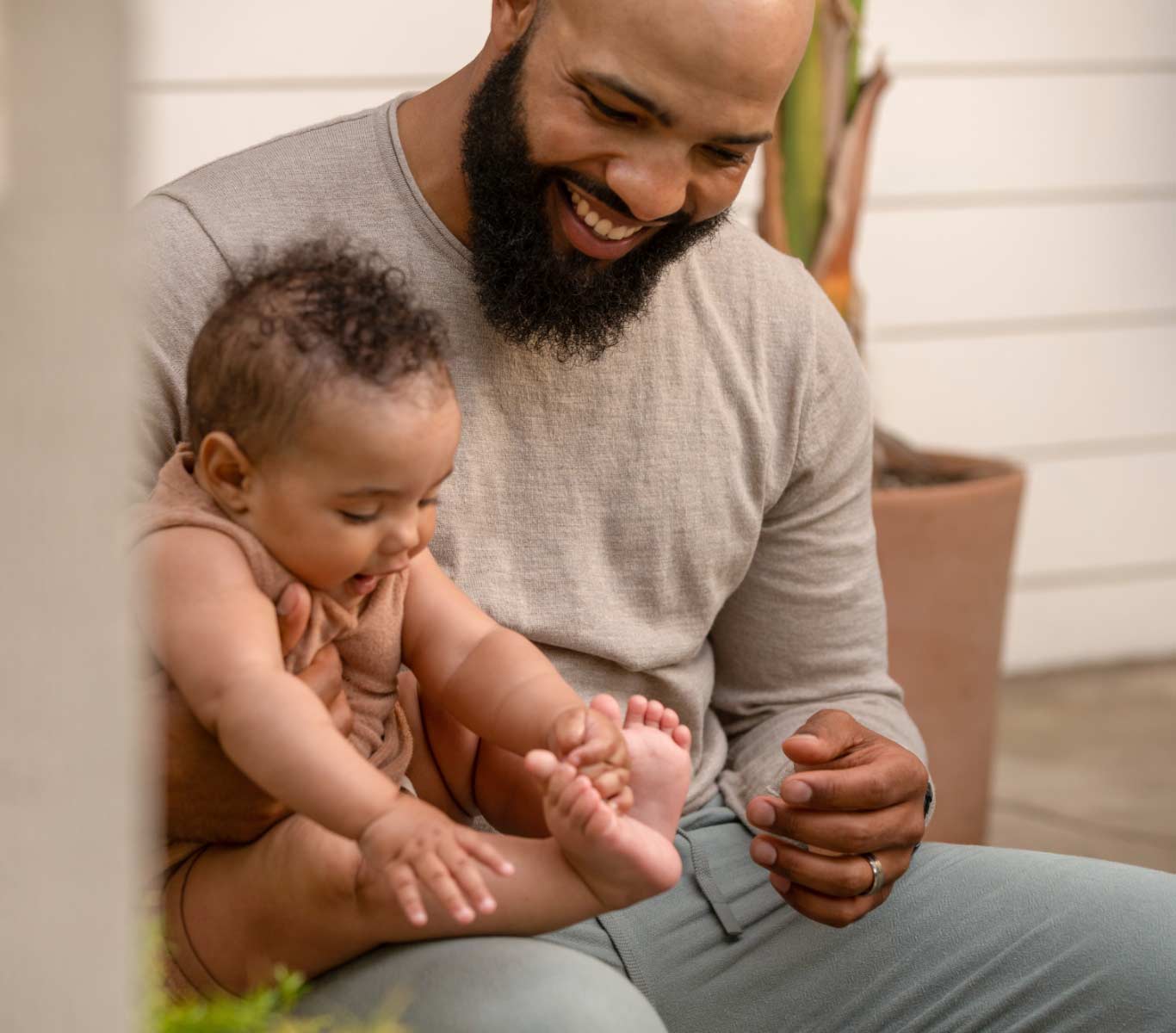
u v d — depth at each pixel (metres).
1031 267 3.43
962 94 3.30
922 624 2.42
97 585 0.64
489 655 1.23
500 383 1.44
